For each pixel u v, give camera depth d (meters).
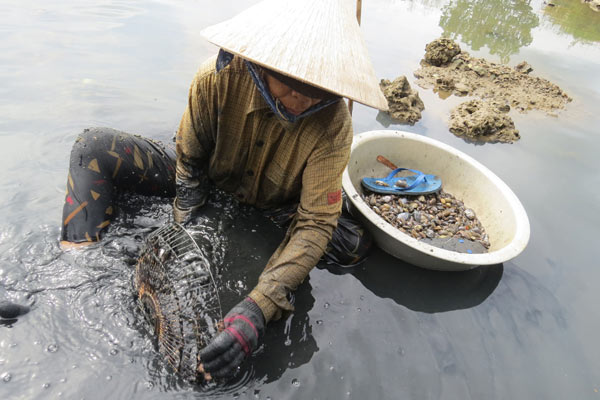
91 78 4.07
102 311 1.97
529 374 2.15
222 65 1.88
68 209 2.21
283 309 1.96
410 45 6.43
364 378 1.97
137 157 2.48
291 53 1.49
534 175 3.89
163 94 4.03
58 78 3.97
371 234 2.75
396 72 5.45
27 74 3.94
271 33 1.54
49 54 4.34
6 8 5.11
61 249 2.20
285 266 1.97
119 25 5.23
